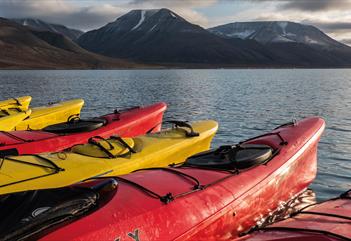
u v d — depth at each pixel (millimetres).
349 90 38719
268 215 6277
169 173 5449
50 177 5711
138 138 7758
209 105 25344
